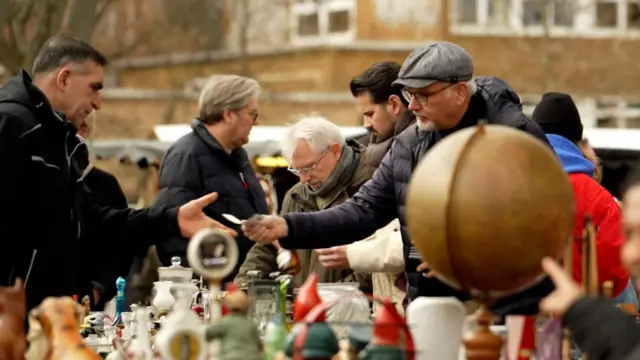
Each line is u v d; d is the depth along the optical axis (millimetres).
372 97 8977
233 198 9883
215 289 5855
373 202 7449
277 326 5859
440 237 5512
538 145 5625
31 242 7512
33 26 29078
